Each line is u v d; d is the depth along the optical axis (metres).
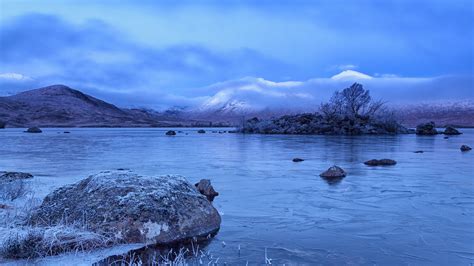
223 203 9.92
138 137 51.44
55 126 151.88
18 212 7.90
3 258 5.73
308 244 6.80
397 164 18.55
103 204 7.11
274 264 5.92
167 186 7.67
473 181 13.26
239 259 6.11
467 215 8.70
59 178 13.53
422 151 26.20
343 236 7.25
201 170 16.36
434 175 14.75
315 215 8.71
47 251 5.97
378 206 9.55
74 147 30.80
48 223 7.04
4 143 35.94
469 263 5.97
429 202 10.00
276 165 18.19
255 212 8.99
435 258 6.19
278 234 7.36
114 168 16.66
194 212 7.44
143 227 6.75
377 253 6.37
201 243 6.87
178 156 22.88
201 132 74.75
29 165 17.77
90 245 6.28
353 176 14.49
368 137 49.88
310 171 15.97
